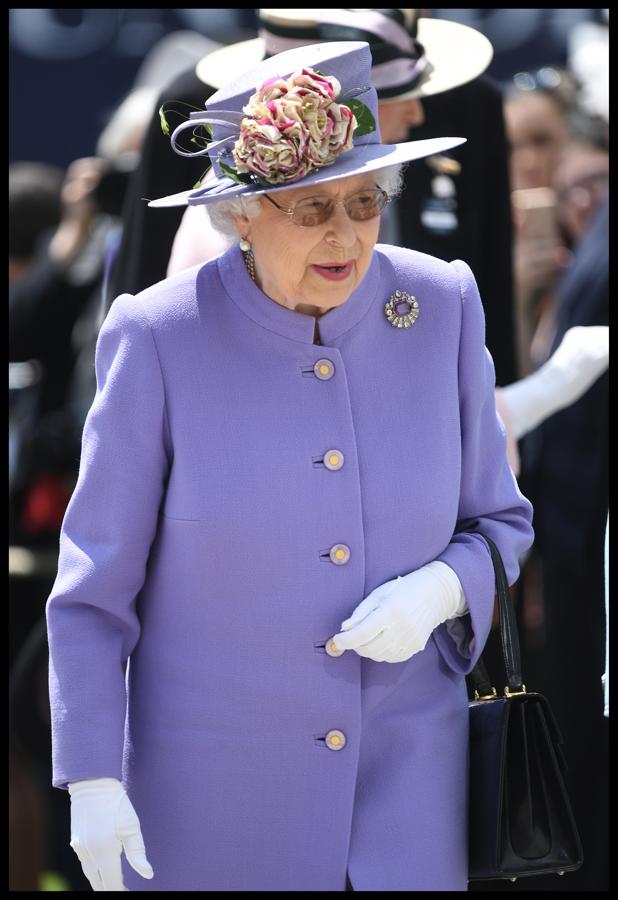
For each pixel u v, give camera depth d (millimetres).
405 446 13312
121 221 20984
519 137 25844
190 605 13172
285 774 13250
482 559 13555
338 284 12648
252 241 12953
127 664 13961
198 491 12922
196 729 13250
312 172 12430
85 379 23391
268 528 12938
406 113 17328
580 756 20359
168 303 13352
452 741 13688
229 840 13266
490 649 18156
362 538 13133
